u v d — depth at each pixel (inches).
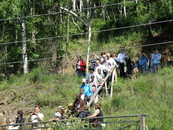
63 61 2172.7
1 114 1312.7
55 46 1935.3
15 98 1424.7
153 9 2167.8
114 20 2701.8
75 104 944.3
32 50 2180.1
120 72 1520.7
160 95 1258.6
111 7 2650.1
